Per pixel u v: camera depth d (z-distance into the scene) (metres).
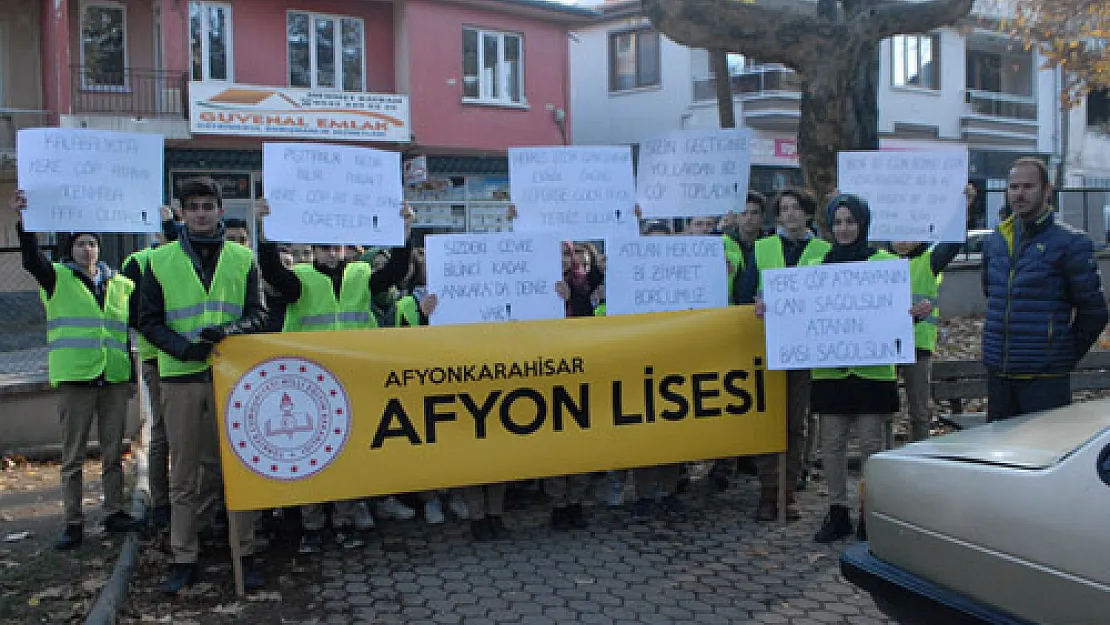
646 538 5.90
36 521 6.36
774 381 6.08
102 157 5.43
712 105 25.53
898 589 3.75
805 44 8.60
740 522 6.21
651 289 6.20
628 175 6.40
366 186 5.57
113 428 6.06
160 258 5.02
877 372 5.67
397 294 7.24
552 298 6.02
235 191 19.83
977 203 23.14
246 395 5.04
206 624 4.57
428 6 21.53
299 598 4.93
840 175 6.36
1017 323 5.18
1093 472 3.08
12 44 20.55
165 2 19.23
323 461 5.21
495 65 22.88
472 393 5.55
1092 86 15.88
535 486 7.23
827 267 5.66
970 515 3.43
